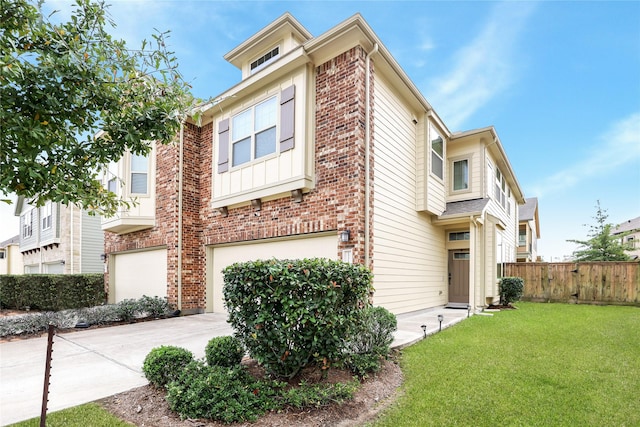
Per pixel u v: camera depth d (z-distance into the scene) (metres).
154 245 10.24
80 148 2.91
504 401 3.56
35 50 2.55
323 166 7.19
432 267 10.16
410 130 9.16
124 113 3.11
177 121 3.42
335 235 7.06
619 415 3.26
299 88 7.41
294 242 7.75
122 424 3.06
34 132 2.39
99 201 3.40
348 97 6.90
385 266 7.52
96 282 9.84
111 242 12.33
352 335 4.11
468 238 10.87
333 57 7.23
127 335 6.77
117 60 3.02
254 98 8.34
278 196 7.87
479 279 10.42
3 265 28.94
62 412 3.29
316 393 3.43
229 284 3.81
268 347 3.69
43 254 18.30
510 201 17.47
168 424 3.07
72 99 2.66
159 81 3.29
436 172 10.12
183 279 9.43
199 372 3.56
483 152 10.93
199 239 9.91
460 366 4.61
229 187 8.79
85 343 6.13
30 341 6.42
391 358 4.89
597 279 12.09
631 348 5.50
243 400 3.27
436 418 3.23
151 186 10.40
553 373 4.35
